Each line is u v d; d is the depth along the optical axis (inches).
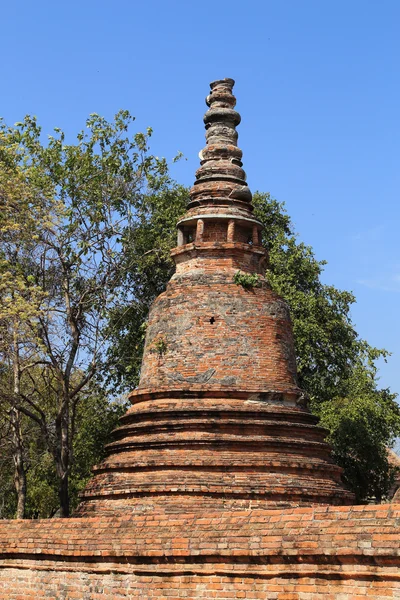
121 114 1323.8
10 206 1107.9
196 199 970.7
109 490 814.5
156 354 900.0
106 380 1422.2
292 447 822.5
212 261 931.3
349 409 1368.1
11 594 767.7
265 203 1699.1
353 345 1577.3
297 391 876.0
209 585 614.9
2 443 1408.7
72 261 1252.5
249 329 889.5
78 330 1251.2
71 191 1272.1
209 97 1035.3
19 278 1077.8
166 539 649.0
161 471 801.6
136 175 1346.0
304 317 1508.4
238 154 1008.2
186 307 901.8
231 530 616.1
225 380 860.0
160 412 845.8
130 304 1365.7
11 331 1073.5
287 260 1593.3
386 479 1407.5
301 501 789.9
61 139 1294.3
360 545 528.1
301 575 561.9
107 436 1467.8
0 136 1178.6
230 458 796.6
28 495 1675.7
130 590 665.6
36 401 1435.8
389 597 511.5
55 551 730.8
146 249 1382.9
